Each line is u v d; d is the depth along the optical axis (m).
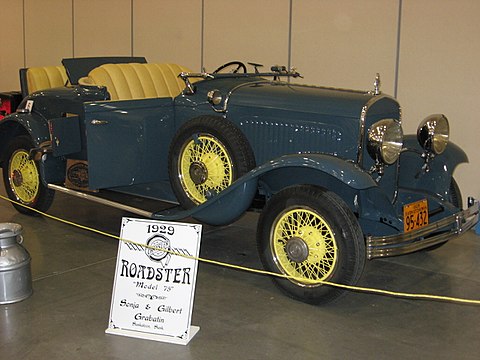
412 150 4.07
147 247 3.09
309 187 3.39
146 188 4.59
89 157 4.11
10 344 2.96
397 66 5.50
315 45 5.98
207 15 6.83
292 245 3.44
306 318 3.30
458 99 5.22
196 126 3.96
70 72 5.15
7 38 9.69
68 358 2.84
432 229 3.55
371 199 3.64
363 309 3.45
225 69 6.76
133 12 7.66
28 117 4.90
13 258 3.42
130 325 3.08
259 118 4.05
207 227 5.02
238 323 3.23
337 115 3.73
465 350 2.98
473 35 5.05
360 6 5.62
